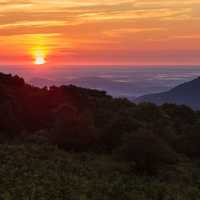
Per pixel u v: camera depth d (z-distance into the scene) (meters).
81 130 46.75
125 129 49.03
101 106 67.88
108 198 26.89
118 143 46.69
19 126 52.56
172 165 41.31
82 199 24.78
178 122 63.53
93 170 35.53
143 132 41.94
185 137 51.69
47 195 24.36
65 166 35.00
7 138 48.00
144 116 61.75
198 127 53.62
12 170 29.27
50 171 31.27
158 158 39.59
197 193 32.62
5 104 53.50
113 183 30.75
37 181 27.06
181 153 49.12
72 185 27.80
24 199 22.81
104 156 43.56
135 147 39.88
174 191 32.09
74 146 46.06
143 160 38.66
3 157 33.94
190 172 40.09
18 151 37.88
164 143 42.81
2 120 51.16
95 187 28.75
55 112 53.88
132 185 31.70
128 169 37.88
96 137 47.84
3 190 24.11
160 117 62.56
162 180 36.25
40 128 55.66
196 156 49.56
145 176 36.56
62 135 46.34
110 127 49.06
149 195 29.92
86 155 42.78
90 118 52.53
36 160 35.22
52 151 42.06
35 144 44.75
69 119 47.38
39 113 58.75
